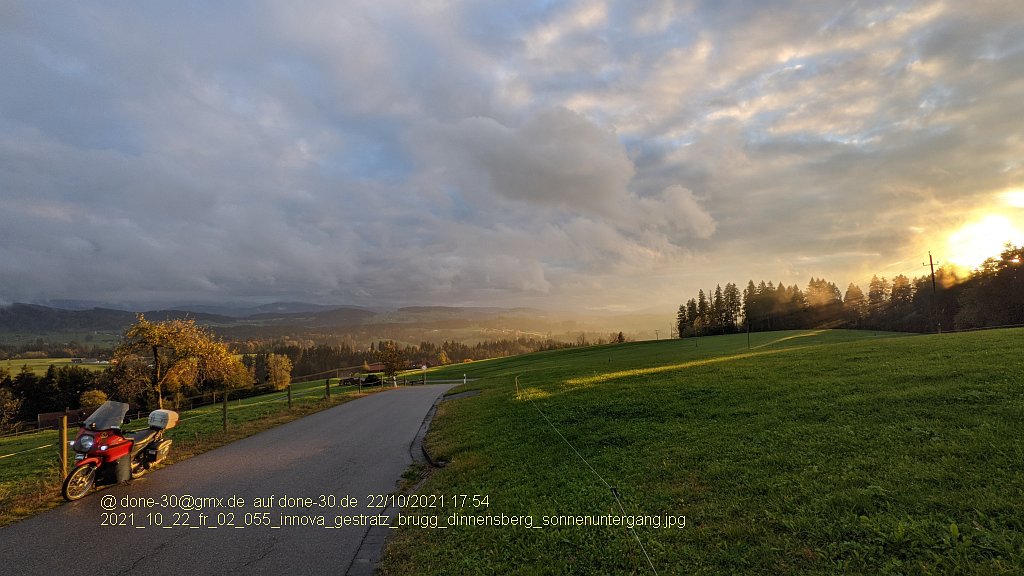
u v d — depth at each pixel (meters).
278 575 6.25
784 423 10.65
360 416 23.52
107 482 10.77
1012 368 12.76
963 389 11.12
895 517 5.64
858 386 13.39
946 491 6.12
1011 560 4.57
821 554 5.11
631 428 12.41
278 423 21.61
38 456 17.19
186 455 14.27
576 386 23.28
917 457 7.43
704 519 6.42
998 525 5.23
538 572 5.64
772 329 142.25
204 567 6.57
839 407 11.28
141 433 11.82
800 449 8.64
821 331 82.81
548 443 12.26
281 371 107.12
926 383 12.53
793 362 21.41
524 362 84.44
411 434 17.50
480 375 63.91
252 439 17.23
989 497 5.78
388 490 10.11
